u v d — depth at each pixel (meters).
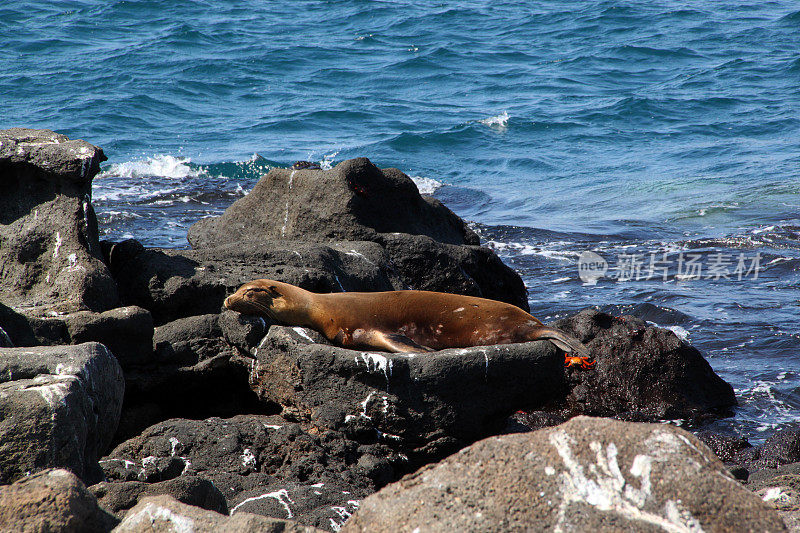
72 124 96.81
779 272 55.28
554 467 11.41
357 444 23.27
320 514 18.66
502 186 83.56
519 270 57.50
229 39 142.50
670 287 52.66
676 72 127.81
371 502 12.34
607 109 110.56
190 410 27.70
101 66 122.81
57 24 145.38
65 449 16.88
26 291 27.83
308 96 115.31
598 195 79.06
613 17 160.50
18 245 28.38
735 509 10.62
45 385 17.58
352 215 39.53
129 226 62.06
